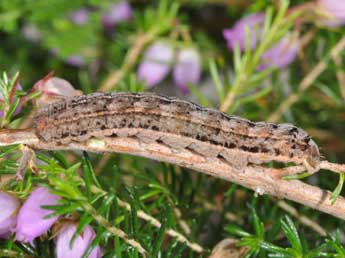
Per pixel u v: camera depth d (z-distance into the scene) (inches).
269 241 4.5
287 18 5.6
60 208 4.0
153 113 4.4
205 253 4.6
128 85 6.1
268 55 5.9
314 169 4.3
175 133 4.4
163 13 6.2
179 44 6.4
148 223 4.3
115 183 4.6
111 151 4.3
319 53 6.2
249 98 5.4
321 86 5.9
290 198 4.3
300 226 4.9
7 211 4.1
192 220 4.7
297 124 5.6
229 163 4.3
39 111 4.3
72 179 4.1
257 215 4.7
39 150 4.3
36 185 4.3
